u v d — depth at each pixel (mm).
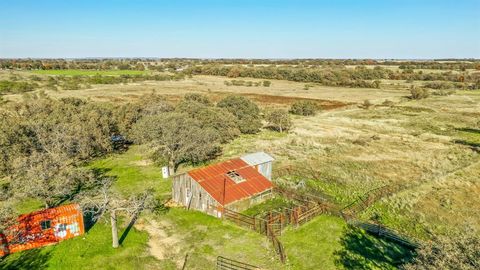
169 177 41438
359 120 85250
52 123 44500
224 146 58062
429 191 38938
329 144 60625
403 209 34250
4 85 110188
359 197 36812
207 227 29344
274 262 24406
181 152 42938
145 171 43625
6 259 23922
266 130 73312
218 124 61250
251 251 25781
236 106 74938
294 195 35781
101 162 47312
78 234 27234
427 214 33094
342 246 26656
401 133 70375
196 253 25438
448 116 89938
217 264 24016
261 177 36188
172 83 159000
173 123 44719
